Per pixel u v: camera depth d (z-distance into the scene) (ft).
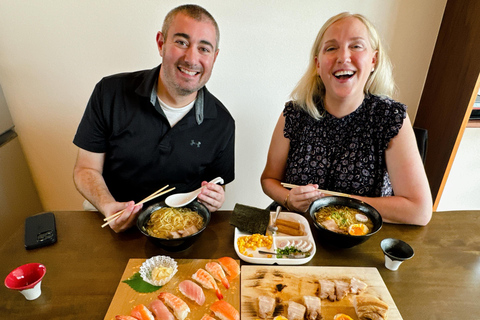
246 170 9.74
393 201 4.85
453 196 9.98
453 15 7.34
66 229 4.40
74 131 8.91
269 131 9.16
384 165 5.54
